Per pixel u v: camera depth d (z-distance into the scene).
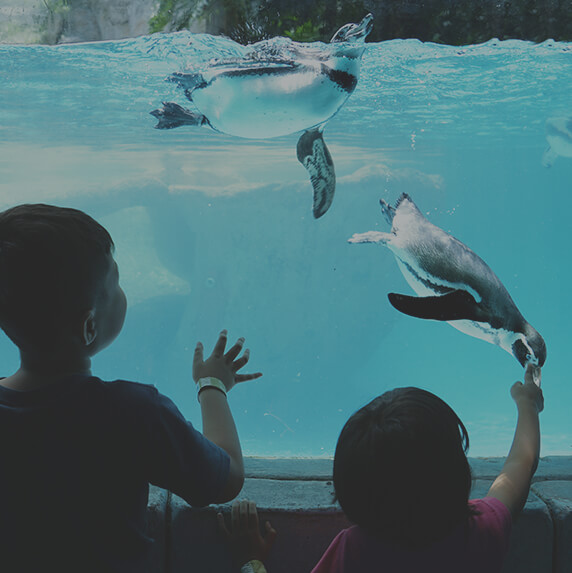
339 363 15.28
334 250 14.12
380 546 1.72
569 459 2.94
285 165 18.42
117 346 14.55
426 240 1.78
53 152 15.10
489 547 1.75
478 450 10.06
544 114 13.28
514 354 1.86
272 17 9.56
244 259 14.18
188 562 2.38
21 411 1.63
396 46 8.19
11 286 1.60
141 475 1.71
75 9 9.95
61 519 1.62
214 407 1.98
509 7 9.32
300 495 2.47
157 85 9.08
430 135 15.83
